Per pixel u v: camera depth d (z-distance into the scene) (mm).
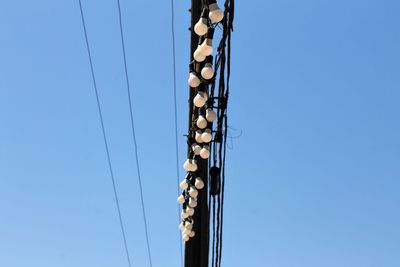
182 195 11711
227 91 9477
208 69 8164
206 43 7652
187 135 11578
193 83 8773
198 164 11336
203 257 11375
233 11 8758
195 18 11016
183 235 11570
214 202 10820
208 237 11516
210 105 9539
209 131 9617
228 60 9117
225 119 9852
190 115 11391
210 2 7500
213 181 10664
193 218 11516
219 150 10273
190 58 10992
